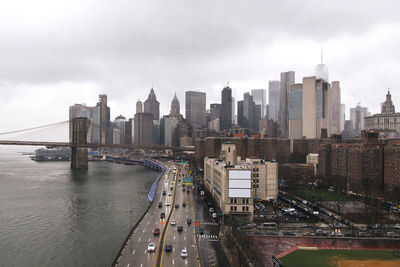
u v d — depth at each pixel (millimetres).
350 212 168625
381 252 112938
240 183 156875
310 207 182250
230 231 132750
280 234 131125
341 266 100500
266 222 149375
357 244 120750
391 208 178125
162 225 141625
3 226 163125
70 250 130750
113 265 96812
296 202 196750
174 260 101188
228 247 113812
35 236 147750
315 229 137500
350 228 140125
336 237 128000
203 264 98500
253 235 129750
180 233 130000
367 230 137625
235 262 100312
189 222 144875
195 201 199125
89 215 184875
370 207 182125
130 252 107875
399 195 195000
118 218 178375
